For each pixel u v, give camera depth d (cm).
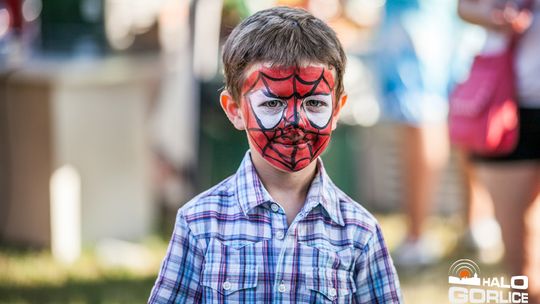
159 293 238
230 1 504
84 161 574
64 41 558
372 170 705
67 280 505
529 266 374
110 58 550
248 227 238
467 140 383
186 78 657
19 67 541
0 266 535
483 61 386
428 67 521
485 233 551
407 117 524
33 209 574
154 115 677
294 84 232
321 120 236
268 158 236
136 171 606
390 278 245
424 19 519
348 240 240
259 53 233
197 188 632
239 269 234
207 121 621
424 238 529
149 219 627
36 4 620
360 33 616
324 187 243
